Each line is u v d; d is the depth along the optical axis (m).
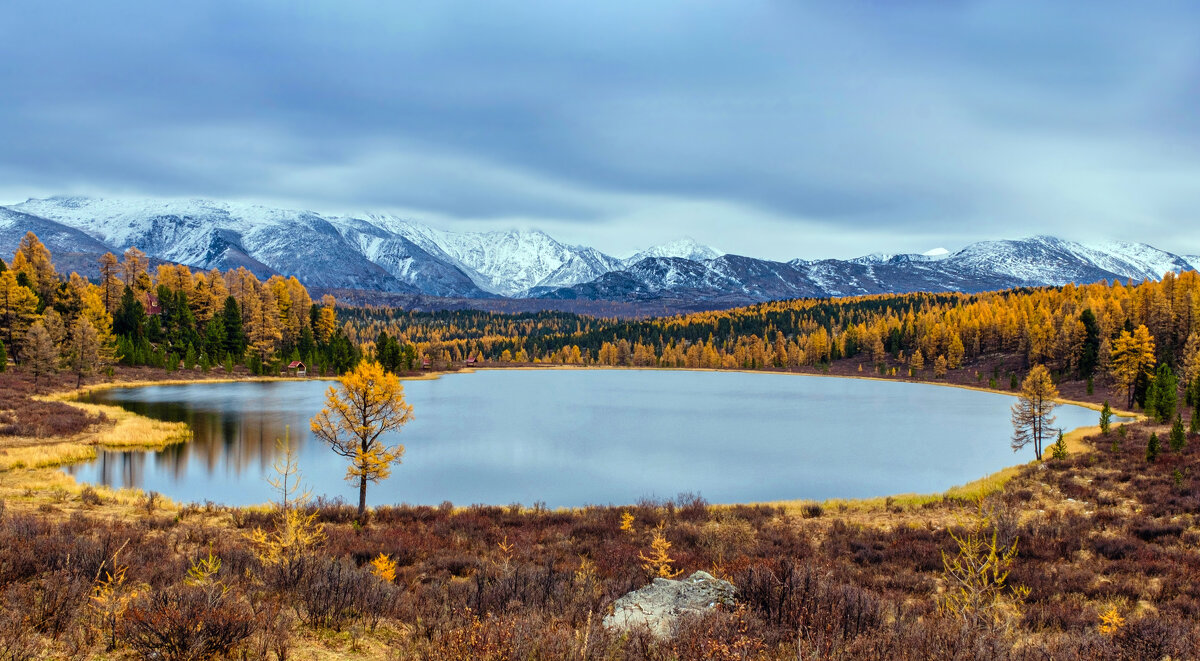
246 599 11.35
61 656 8.04
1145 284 149.75
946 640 9.77
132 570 13.57
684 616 10.49
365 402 29.92
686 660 8.78
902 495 36.03
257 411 76.50
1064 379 131.88
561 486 44.94
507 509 32.50
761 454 58.12
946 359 179.88
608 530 26.12
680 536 25.45
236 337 137.50
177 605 8.93
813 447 62.16
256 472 45.00
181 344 127.50
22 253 117.88
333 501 35.22
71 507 25.27
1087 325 132.38
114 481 39.16
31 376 83.75
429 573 17.52
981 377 152.50
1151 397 72.19
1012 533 21.81
